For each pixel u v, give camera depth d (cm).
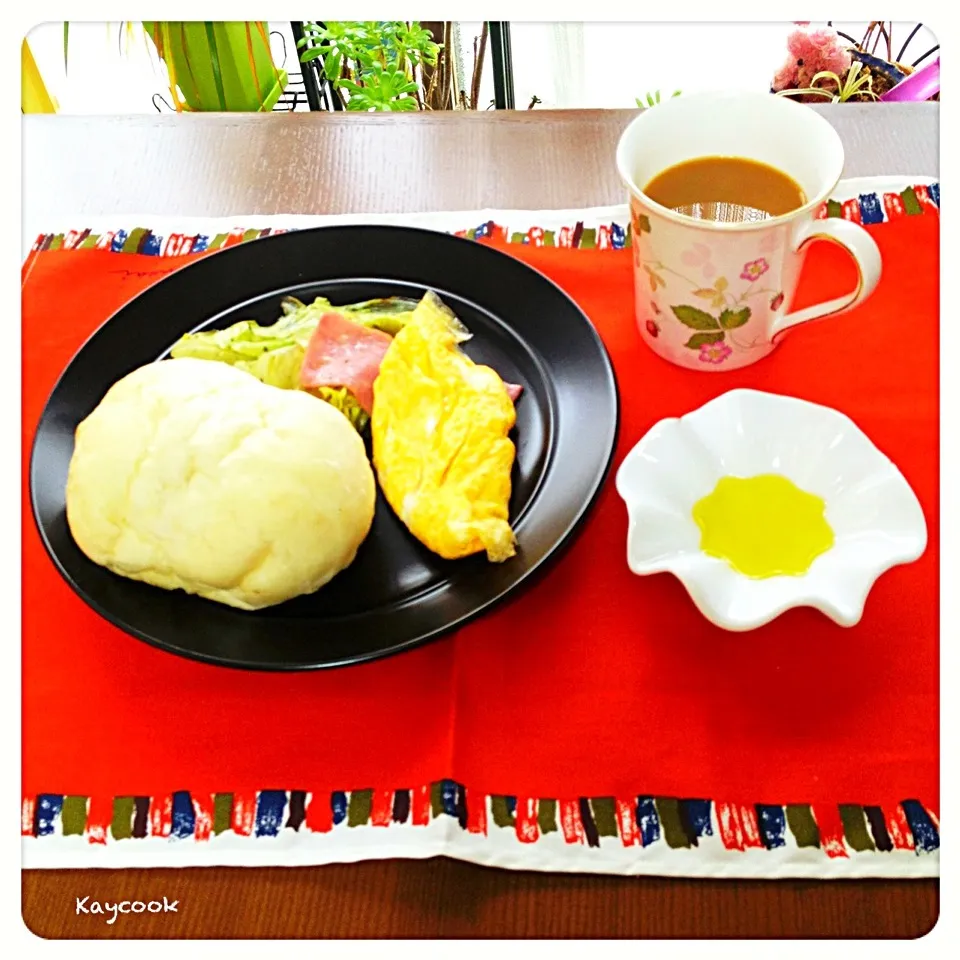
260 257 79
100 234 90
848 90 130
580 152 95
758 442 64
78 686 62
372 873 54
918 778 55
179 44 123
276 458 61
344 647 58
